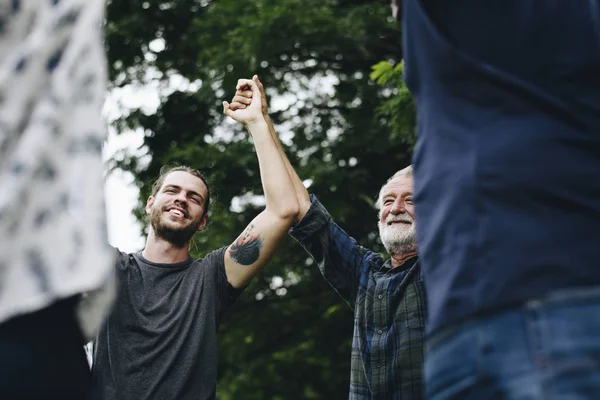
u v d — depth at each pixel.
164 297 3.04
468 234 1.18
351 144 8.27
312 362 8.52
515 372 1.09
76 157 1.11
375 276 3.32
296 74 9.02
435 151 1.27
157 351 2.89
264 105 3.50
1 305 1.04
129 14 9.88
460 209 1.20
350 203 8.03
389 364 3.08
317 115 9.04
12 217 1.06
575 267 1.12
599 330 1.06
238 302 8.84
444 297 1.19
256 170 8.48
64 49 1.16
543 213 1.15
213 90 8.65
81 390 1.12
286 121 9.11
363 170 8.15
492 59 1.25
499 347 1.12
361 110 8.64
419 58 1.34
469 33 1.27
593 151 1.17
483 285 1.15
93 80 1.16
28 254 1.06
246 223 8.38
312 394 8.67
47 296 1.05
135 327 2.93
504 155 1.18
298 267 8.84
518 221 1.15
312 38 8.19
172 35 9.91
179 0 9.84
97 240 1.08
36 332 1.07
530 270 1.12
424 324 3.07
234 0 8.71
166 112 9.62
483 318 1.14
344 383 8.46
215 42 8.74
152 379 2.86
